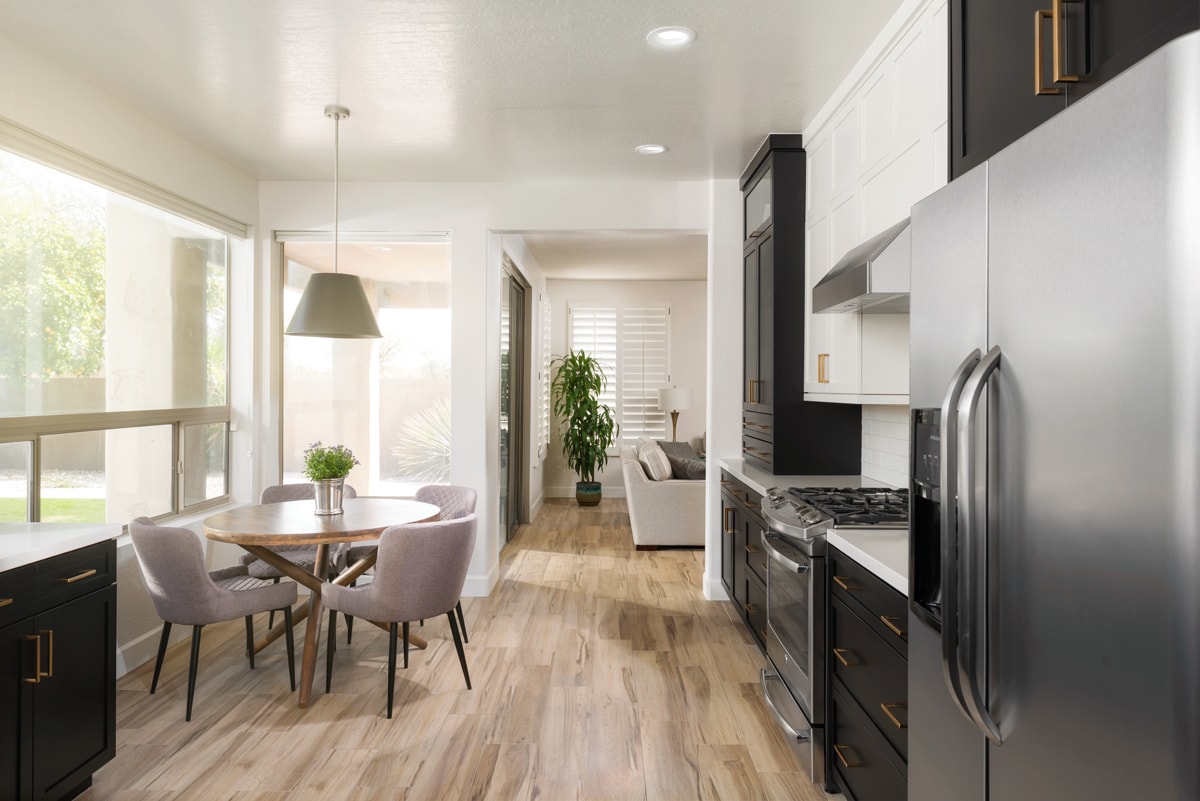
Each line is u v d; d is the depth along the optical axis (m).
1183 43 0.83
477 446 4.91
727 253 4.79
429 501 4.30
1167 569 0.86
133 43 2.89
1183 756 0.84
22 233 3.00
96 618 2.52
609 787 2.55
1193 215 0.82
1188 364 0.82
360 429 5.07
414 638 3.89
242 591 3.11
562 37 2.84
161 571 2.98
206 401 4.41
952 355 1.41
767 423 4.11
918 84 2.46
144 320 3.79
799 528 2.57
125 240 3.63
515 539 6.79
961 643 1.24
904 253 2.36
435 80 3.24
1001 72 1.58
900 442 3.46
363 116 3.66
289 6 2.60
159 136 3.77
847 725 2.34
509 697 3.31
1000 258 1.23
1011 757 1.19
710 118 3.69
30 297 3.05
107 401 3.52
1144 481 0.89
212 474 4.51
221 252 4.58
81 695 2.44
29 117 2.95
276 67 3.11
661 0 2.56
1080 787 1.02
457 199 4.88
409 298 5.08
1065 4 1.29
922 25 2.42
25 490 3.04
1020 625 1.15
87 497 3.39
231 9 2.63
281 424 4.98
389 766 2.69
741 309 4.80
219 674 3.55
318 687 3.41
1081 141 1.01
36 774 2.24
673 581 5.34
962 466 1.22
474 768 2.68
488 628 4.27
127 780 2.58
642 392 9.15
